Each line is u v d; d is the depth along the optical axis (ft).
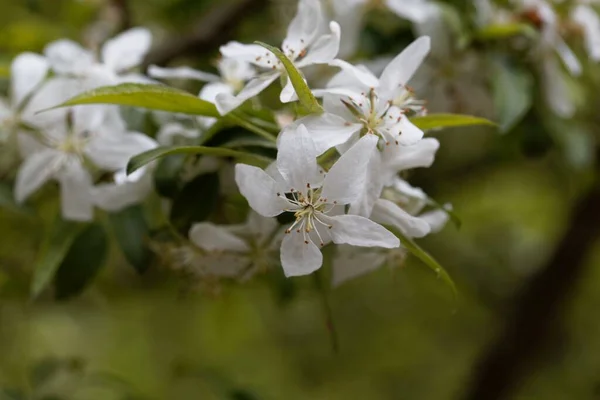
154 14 2.14
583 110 2.02
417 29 1.68
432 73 1.68
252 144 1.33
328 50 1.34
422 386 3.53
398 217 1.32
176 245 1.46
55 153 1.48
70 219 1.50
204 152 1.30
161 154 1.29
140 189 1.46
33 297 1.49
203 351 3.51
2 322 2.65
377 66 1.65
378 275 2.93
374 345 3.50
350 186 1.26
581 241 2.56
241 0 1.87
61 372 1.84
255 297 2.64
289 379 3.57
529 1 1.69
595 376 3.14
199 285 1.52
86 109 1.48
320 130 1.28
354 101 1.30
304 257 1.28
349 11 1.65
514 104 1.62
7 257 1.83
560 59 1.69
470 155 2.19
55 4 2.19
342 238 1.27
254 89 1.32
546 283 2.63
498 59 1.67
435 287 2.79
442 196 2.26
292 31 1.36
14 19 2.28
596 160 2.21
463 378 3.16
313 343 3.52
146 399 1.83
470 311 3.18
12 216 1.79
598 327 3.20
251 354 3.55
